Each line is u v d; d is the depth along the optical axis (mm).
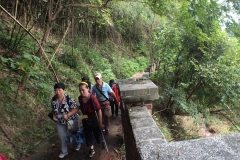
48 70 7750
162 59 7598
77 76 9711
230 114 7473
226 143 1602
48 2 7121
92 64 12805
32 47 7867
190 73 7098
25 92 6168
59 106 4109
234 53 6656
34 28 9195
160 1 5941
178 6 5941
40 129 5410
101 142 4785
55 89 4012
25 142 4781
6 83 5527
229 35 6645
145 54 20125
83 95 4059
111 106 7211
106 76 12461
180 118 7496
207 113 6812
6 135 4523
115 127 6363
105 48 15836
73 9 9008
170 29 7102
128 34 18828
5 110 5070
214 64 6500
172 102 7223
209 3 4906
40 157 4461
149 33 18484
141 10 16297
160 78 7867
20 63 5066
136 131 2535
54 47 9828
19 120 5211
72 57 10227
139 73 17312
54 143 5055
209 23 6352
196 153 1521
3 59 5055
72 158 4512
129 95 3535
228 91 6344
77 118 4395
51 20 6941
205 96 6973
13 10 7293
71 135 4367
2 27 7242
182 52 7164
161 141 2195
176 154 1540
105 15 9305
